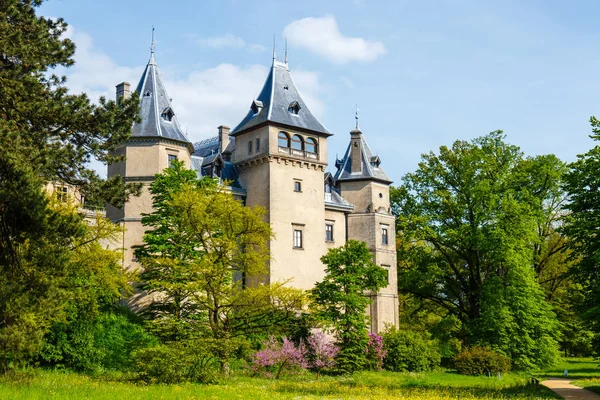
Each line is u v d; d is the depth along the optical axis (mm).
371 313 53875
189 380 26766
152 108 47750
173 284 32125
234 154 54625
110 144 20406
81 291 30125
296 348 39406
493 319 45938
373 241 55844
